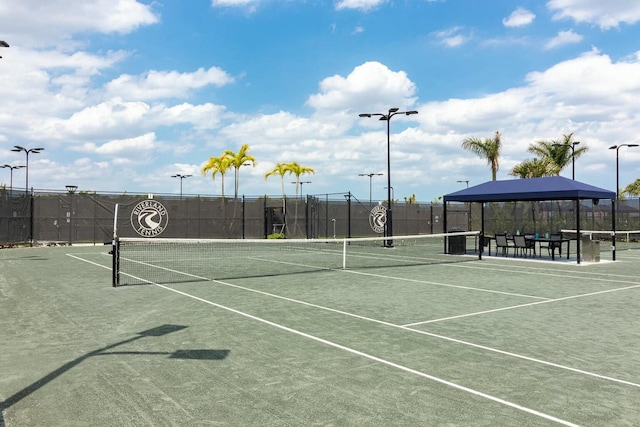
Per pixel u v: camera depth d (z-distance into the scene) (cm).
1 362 610
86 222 3134
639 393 509
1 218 2781
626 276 1570
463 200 2388
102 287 1273
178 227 3328
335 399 488
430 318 888
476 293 1190
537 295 1167
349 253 2536
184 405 470
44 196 3042
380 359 627
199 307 988
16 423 428
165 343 703
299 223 3716
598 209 3569
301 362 612
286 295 1148
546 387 526
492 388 522
